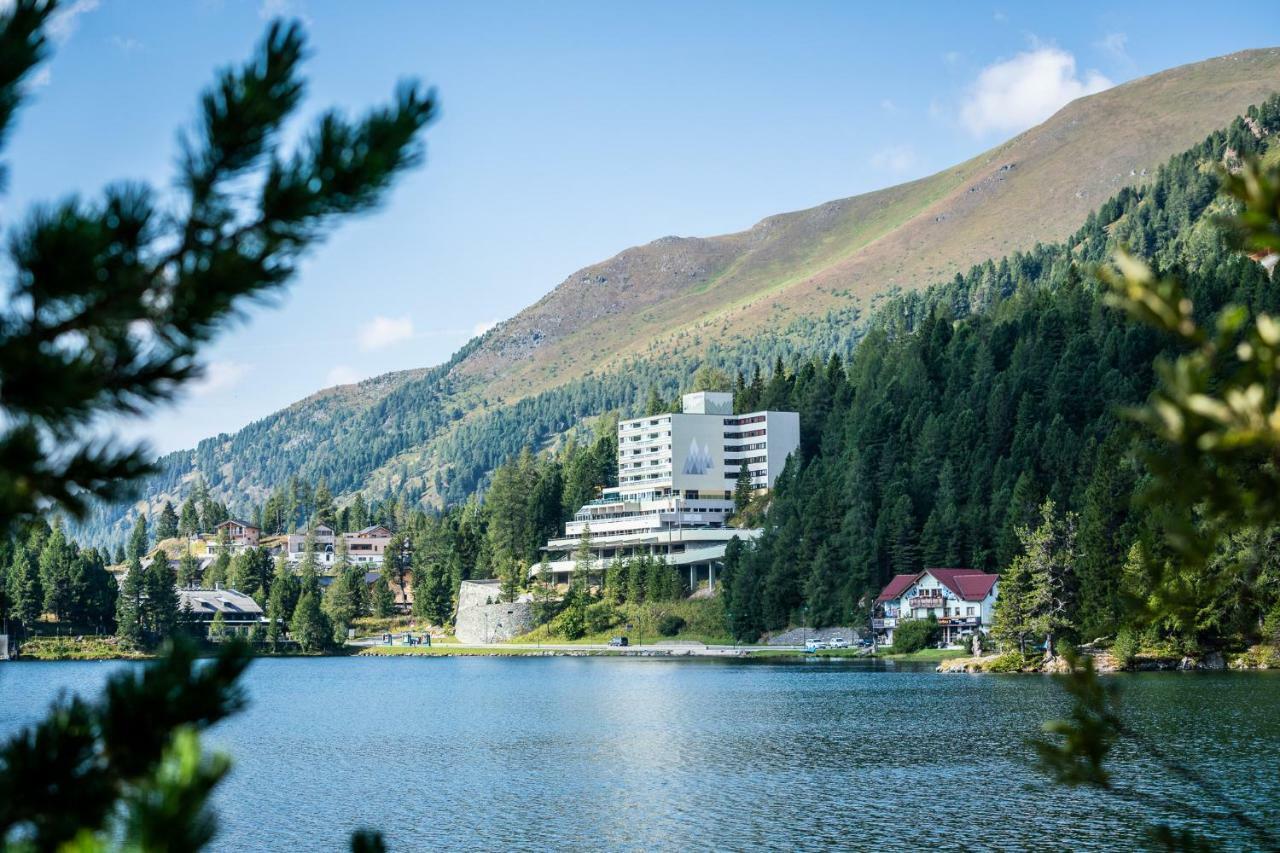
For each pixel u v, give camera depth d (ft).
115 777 31.83
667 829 192.54
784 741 293.02
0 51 28.48
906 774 239.30
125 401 30.40
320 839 190.60
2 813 30.58
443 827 198.70
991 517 642.22
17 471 29.30
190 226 30.50
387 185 30.99
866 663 574.15
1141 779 218.59
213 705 32.45
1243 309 23.91
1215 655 460.14
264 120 29.68
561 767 262.88
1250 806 194.18
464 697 447.01
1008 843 176.45
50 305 28.99
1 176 29.04
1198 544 25.66
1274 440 22.91
